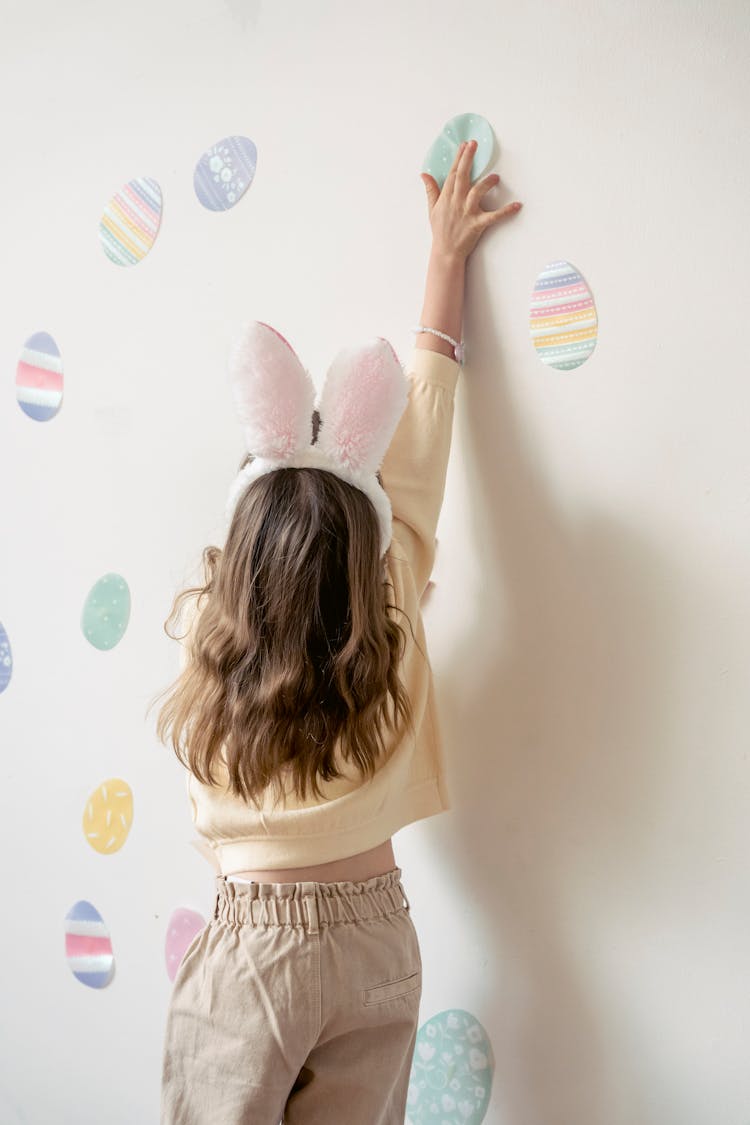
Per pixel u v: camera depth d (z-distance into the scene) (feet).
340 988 3.00
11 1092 4.86
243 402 3.09
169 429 4.34
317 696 2.97
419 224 3.72
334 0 3.92
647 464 3.27
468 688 3.61
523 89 3.48
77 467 4.62
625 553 3.31
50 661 4.71
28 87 4.79
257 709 2.96
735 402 3.14
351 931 3.05
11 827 4.85
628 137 3.30
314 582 2.95
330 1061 3.14
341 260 3.90
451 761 3.65
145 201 4.42
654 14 3.25
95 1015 4.55
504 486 3.53
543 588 3.46
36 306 4.76
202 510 4.25
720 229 3.16
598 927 3.35
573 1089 3.41
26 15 4.80
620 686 3.32
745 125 3.12
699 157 3.19
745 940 3.12
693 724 3.20
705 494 3.18
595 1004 3.36
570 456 3.41
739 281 3.13
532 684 3.48
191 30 4.30
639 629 3.29
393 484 3.40
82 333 4.61
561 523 3.43
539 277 3.45
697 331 3.19
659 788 3.26
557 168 3.42
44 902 4.73
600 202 3.34
